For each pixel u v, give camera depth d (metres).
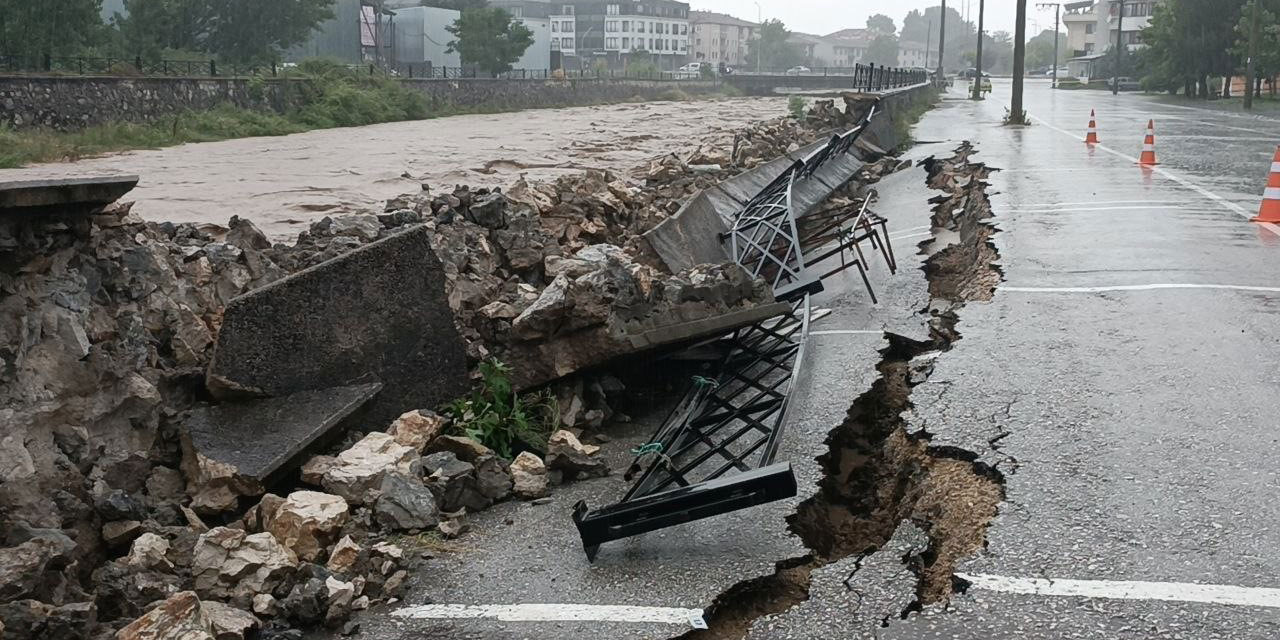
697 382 7.12
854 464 6.50
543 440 6.56
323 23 61.81
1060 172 18.95
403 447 5.78
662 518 4.98
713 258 10.45
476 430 6.33
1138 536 4.81
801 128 25.80
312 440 5.63
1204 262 10.54
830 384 7.52
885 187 19.66
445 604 4.63
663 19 167.88
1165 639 4.01
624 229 11.22
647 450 5.88
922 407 6.60
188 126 32.38
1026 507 5.13
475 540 5.29
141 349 5.71
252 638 4.35
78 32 36.28
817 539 5.38
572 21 165.25
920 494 5.53
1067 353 7.63
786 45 183.38
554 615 4.50
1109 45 131.38
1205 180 17.55
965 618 4.24
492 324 7.14
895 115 32.59
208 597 4.55
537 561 5.02
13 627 3.91
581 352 6.94
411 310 6.54
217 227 9.70
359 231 8.27
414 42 71.81
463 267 7.83
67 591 4.29
